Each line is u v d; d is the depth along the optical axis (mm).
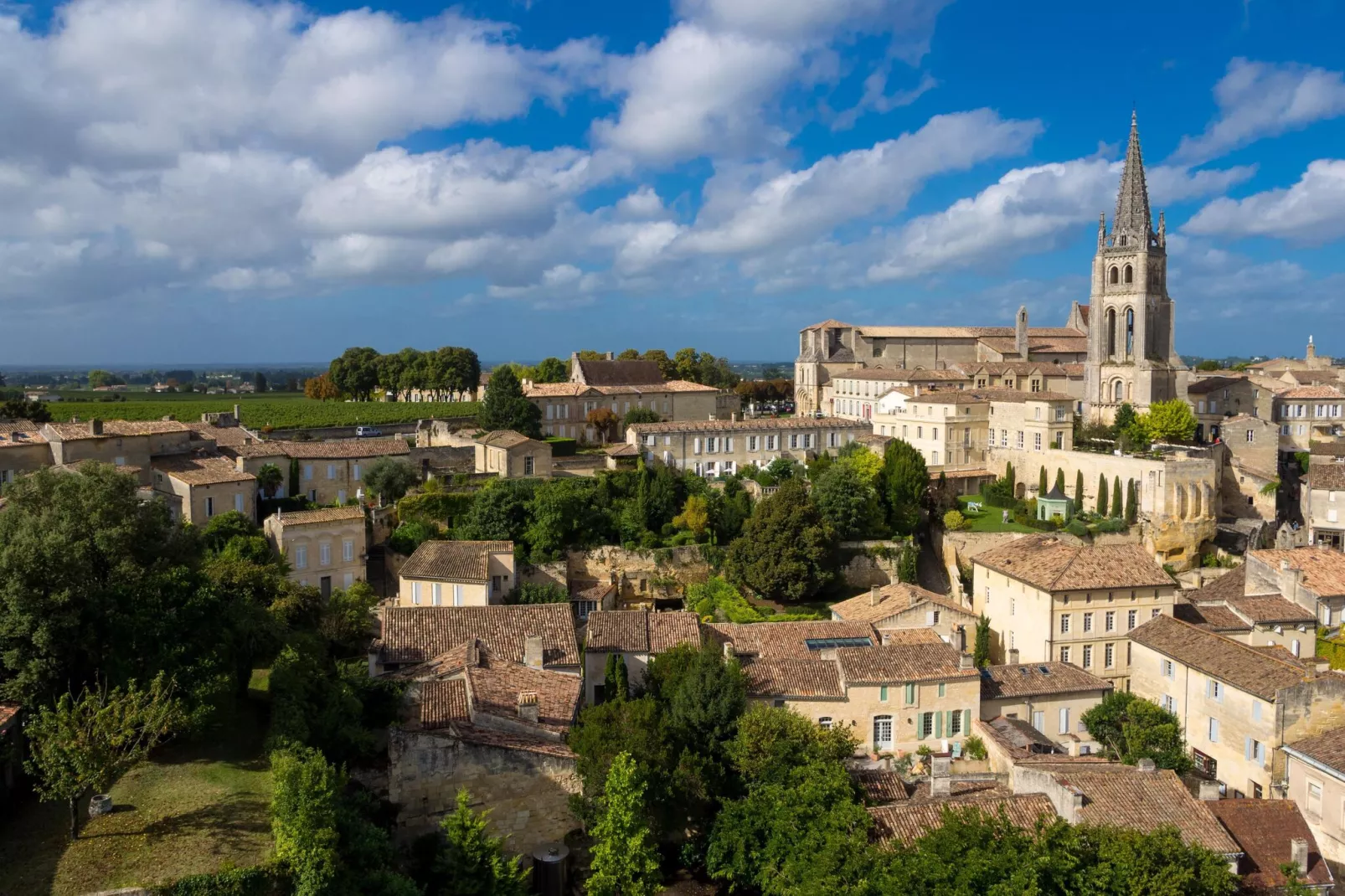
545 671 64875
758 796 55000
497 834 51438
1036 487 141875
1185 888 46406
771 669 70938
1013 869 45062
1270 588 93562
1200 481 125750
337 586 95875
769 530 105688
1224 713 72250
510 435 126125
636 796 48969
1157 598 89562
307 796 41844
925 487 130875
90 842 42938
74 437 100562
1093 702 75750
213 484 99125
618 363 182500
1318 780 62625
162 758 51656
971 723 70375
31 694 48312
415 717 55188
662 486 117812
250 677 62406
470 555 90000
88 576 52844
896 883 45062
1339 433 165250
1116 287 165500
